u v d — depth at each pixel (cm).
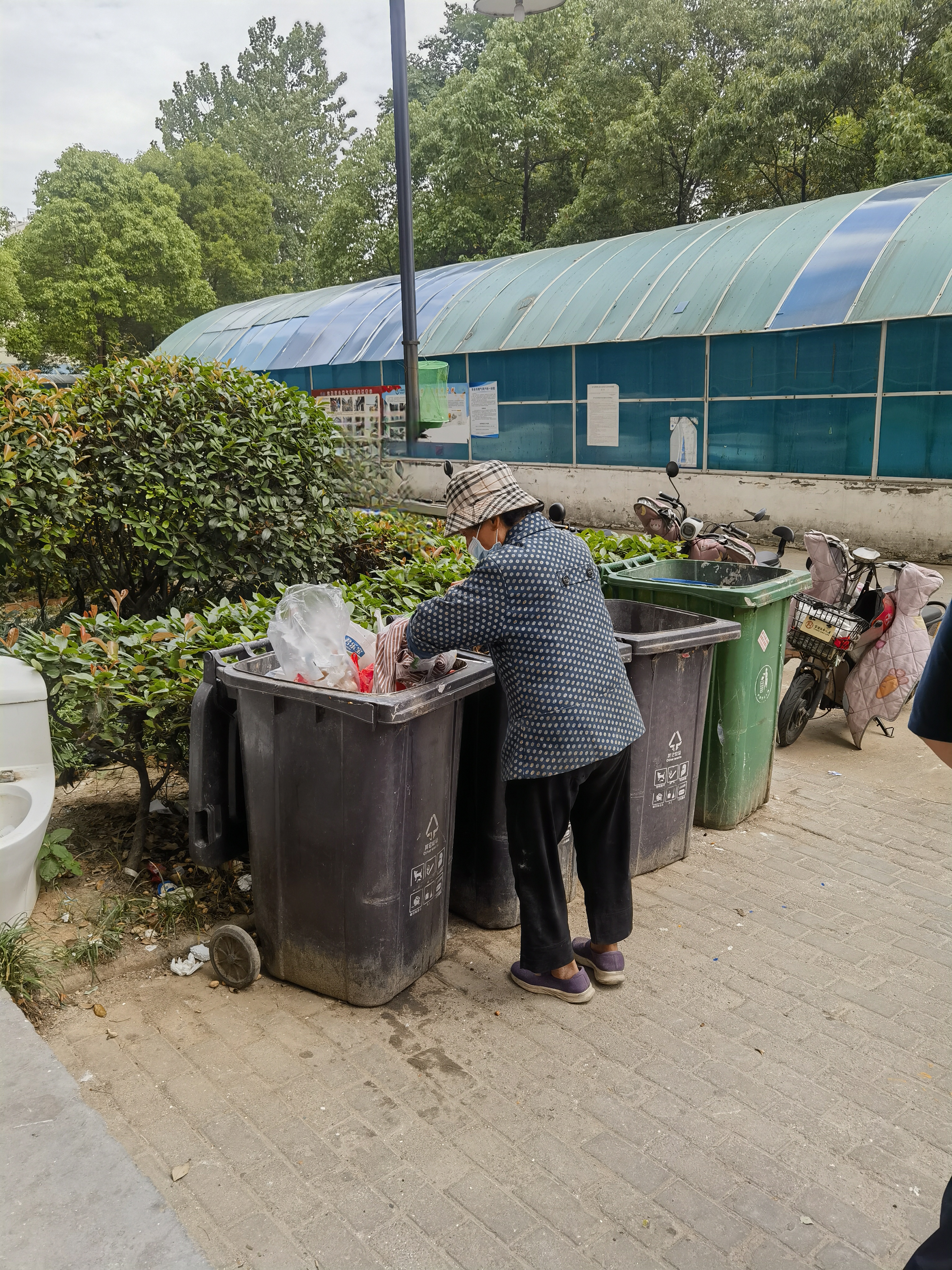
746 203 2719
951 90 1955
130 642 363
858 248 1289
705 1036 292
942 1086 271
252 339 2284
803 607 551
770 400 1338
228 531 561
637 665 369
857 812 470
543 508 298
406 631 279
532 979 312
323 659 287
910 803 481
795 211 1498
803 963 334
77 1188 189
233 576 586
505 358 1672
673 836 406
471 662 320
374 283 2223
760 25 2442
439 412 1236
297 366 2052
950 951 343
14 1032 242
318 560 602
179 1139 242
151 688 337
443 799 308
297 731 284
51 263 3017
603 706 283
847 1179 236
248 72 6216
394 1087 265
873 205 1367
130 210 3075
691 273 1473
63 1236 177
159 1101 256
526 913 299
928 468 1202
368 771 276
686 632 375
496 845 345
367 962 296
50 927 333
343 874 289
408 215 902
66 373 3328
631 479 1517
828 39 2159
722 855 421
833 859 417
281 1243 212
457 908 363
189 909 344
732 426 1388
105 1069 269
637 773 384
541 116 2681
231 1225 216
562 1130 249
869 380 1233
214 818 316
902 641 545
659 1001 310
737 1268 209
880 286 1218
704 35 2556
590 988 309
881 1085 271
